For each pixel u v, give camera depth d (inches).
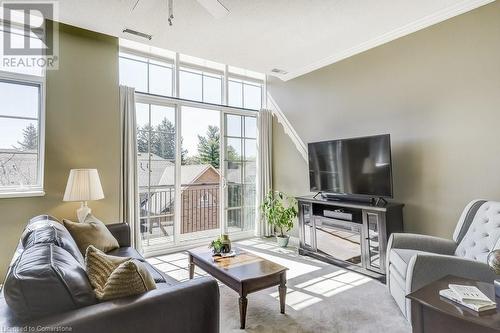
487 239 84.1
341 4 101.3
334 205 133.9
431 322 57.9
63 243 64.2
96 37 133.9
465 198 106.7
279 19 110.3
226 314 91.2
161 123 159.2
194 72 172.7
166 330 50.7
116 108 138.5
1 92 116.4
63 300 44.9
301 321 86.7
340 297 102.0
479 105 103.5
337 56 148.6
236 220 188.5
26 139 120.3
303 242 151.3
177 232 163.6
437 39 114.2
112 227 113.5
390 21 114.7
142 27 114.9
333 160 140.6
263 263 96.0
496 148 99.7
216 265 94.0
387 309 93.2
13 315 42.4
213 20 109.7
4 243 112.1
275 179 194.2
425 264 77.2
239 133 190.7
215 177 183.6
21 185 119.0
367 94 139.1
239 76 191.2
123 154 140.7
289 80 183.6
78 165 128.2
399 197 126.3
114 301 48.1
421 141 119.4
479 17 103.3
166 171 161.0
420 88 119.6
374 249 117.8
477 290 59.6
